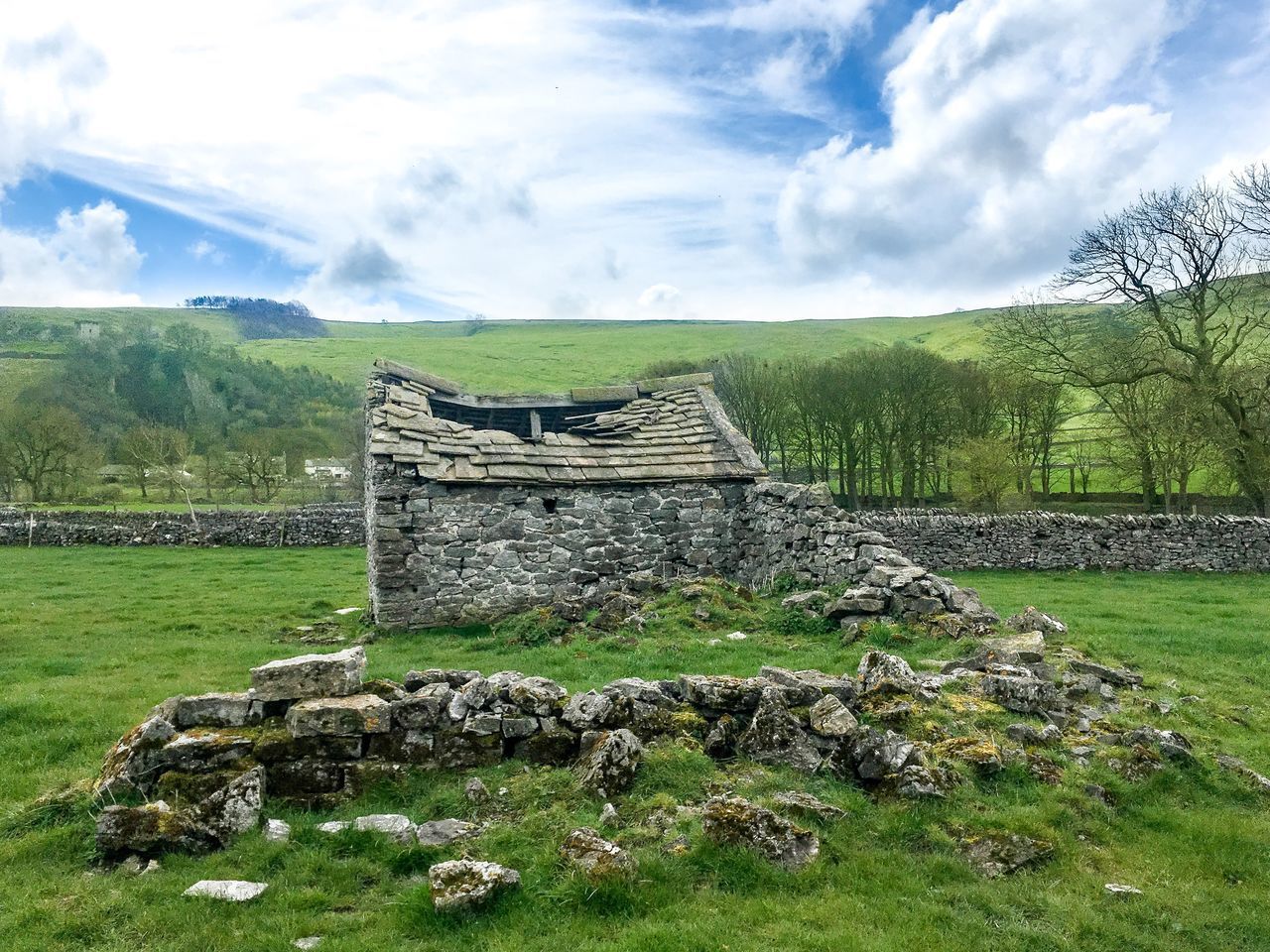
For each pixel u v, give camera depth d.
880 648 10.41
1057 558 24.41
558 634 12.77
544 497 15.36
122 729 8.16
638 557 15.93
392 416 15.48
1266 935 4.67
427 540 14.47
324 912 4.66
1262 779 6.66
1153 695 9.00
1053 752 6.75
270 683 6.27
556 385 83.19
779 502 15.20
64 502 42.44
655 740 6.50
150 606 17.17
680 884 4.90
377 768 6.05
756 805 5.45
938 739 6.77
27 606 16.98
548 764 6.41
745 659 10.16
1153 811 6.05
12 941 4.35
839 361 43.81
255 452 46.41
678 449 17.12
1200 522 23.86
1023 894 4.99
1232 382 27.41
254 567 24.27
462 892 4.58
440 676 7.07
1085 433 40.25
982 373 40.66
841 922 4.62
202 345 91.81
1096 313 30.61
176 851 5.27
